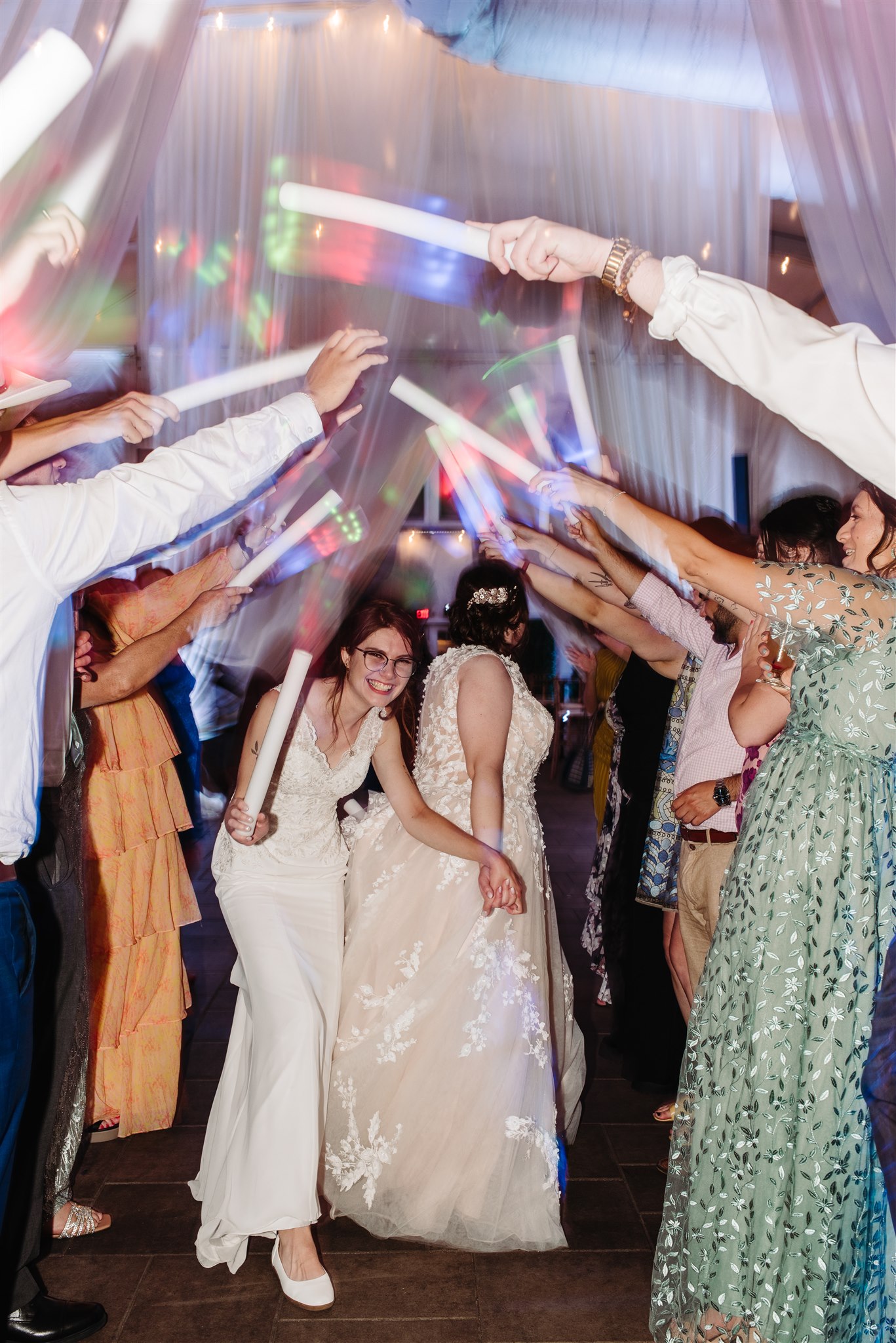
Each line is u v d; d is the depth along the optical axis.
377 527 7.87
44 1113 2.05
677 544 1.75
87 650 2.24
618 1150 2.85
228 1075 2.42
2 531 1.49
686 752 2.66
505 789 2.56
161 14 1.67
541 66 2.78
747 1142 1.79
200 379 6.40
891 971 1.68
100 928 2.73
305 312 6.59
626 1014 3.32
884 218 1.70
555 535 3.89
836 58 1.72
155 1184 2.62
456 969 2.40
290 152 5.58
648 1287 2.22
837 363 1.18
